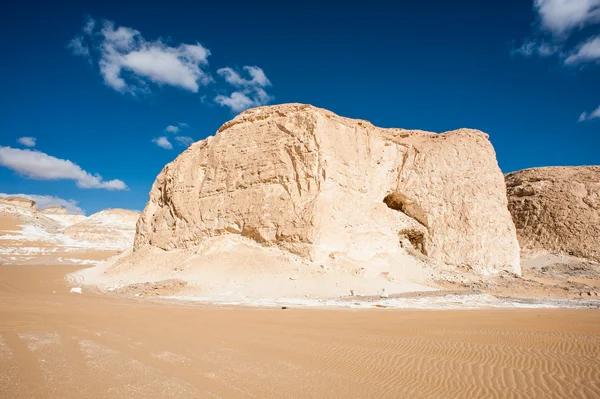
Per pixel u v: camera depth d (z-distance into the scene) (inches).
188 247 1316.4
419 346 382.3
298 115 1269.7
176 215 1402.6
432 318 605.0
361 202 1298.0
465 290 1040.2
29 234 2780.5
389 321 566.6
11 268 1515.7
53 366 297.3
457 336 435.8
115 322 514.0
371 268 1165.1
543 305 874.8
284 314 649.6
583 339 409.7
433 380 271.9
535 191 2282.2
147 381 264.2
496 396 238.2
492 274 1321.4
